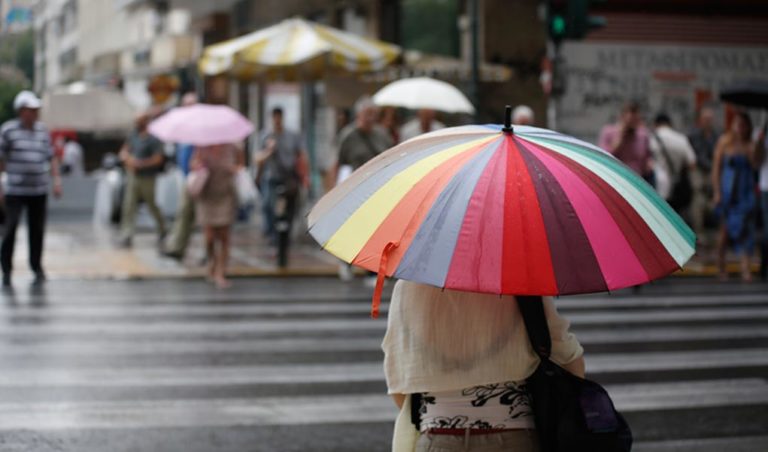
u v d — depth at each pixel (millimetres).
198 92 43375
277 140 21828
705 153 23797
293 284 18344
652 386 10148
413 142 4270
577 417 4090
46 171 17875
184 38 47656
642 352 11898
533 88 27500
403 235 3814
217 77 25062
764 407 9375
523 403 4219
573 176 3955
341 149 17828
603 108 27688
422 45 29438
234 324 13656
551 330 4258
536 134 4211
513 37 27422
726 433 8531
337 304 15727
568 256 3725
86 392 9711
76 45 78938
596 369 10938
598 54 27578
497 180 3883
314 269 19891
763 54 28375
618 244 3811
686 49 27984
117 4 61156
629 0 27531
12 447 7910
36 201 17781
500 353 4180
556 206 3828
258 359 11305
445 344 4199
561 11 20297
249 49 22828
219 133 17328
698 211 23859
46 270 19344
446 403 4223
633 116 17969
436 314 4207
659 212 4070
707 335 13070
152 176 23266
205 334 12852
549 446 4160
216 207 17703
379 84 25578
